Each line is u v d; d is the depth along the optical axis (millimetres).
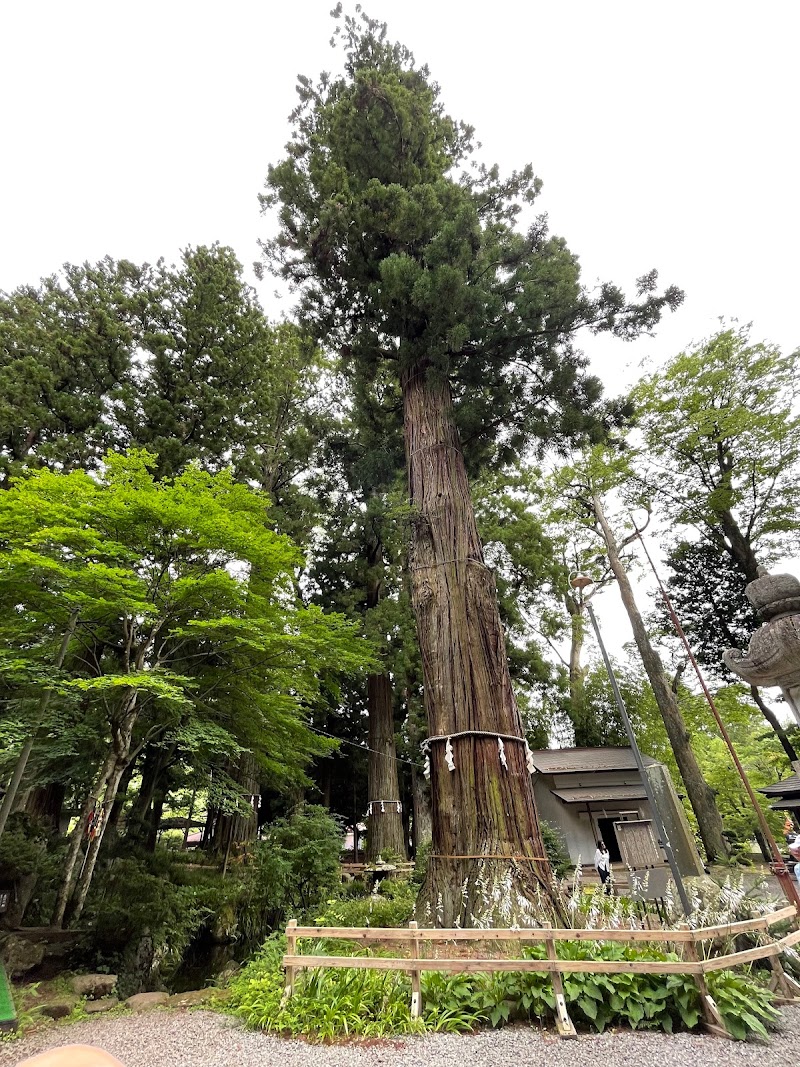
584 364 11930
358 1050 3854
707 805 14797
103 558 8148
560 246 12820
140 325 16906
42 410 13758
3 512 7625
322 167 12867
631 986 4328
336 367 21500
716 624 19797
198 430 16312
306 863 9578
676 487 20172
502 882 6574
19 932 7180
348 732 21797
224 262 19562
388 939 4570
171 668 9742
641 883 7121
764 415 17266
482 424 12273
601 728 23984
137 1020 5090
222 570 8375
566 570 24609
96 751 9438
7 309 15656
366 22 14750
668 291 10969
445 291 10156
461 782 7504
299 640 9078
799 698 5336
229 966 7531
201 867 12984
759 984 4938
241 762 13875
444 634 8586
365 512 18484
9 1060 4297
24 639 8195
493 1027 4184
